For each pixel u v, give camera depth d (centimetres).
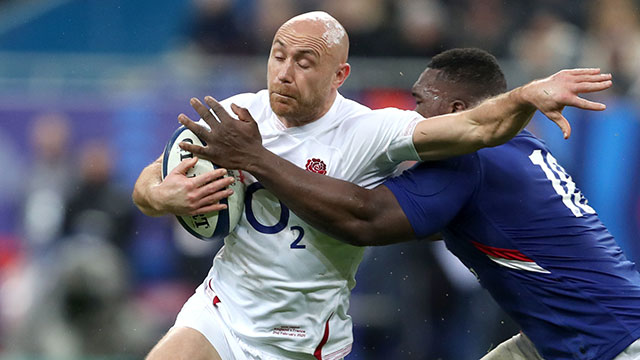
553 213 1479
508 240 1477
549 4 3762
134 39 3697
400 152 1386
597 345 1454
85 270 2764
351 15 3466
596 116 2895
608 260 1484
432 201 1403
